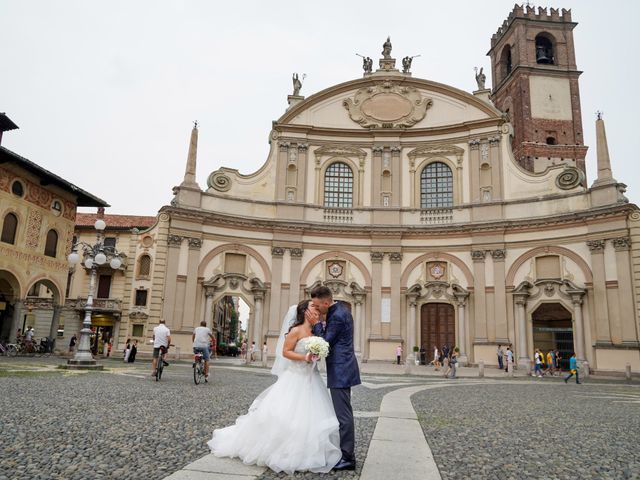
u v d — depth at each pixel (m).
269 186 36.72
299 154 37.28
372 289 35.09
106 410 8.61
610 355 29.12
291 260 35.28
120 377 15.89
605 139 32.06
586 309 30.75
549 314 32.62
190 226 33.84
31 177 27.52
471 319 33.75
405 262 35.59
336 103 38.41
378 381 19.80
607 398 14.97
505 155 35.41
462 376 25.61
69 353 31.59
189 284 33.12
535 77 46.78
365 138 37.75
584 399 14.40
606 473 5.40
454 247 35.03
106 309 36.50
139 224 43.16
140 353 31.83
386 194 36.72
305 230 35.84
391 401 12.09
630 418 10.16
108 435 6.50
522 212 33.94
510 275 33.31
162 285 32.72
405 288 35.16
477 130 36.25
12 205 26.08
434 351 34.06
